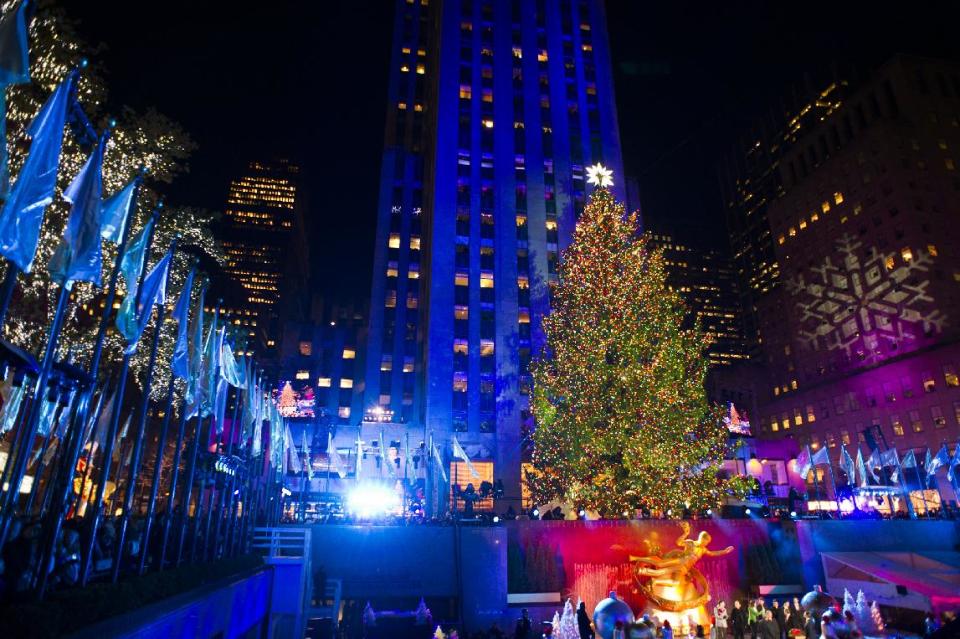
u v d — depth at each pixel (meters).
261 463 30.42
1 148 9.09
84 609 9.42
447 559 31.28
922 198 88.56
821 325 101.50
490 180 77.56
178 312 16.11
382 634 24.16
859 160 96.12
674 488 37.44
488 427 66.00
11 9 9.21
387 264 89.12
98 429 23.97
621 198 80.19
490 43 85.75
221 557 20.34
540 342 69.69
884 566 32.22
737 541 34.25
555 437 43.19
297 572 25.89
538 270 73.06
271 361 110.38
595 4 92.88
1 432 14.48
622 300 41.84
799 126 166.12
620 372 39.34
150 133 21.42
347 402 112.06
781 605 31.31
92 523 11.77
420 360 81.06
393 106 97.81
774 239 115.31
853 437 87.81
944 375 76.25
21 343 18.98
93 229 10.91
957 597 28.91
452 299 70.75
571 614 25.98
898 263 88.06
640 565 29.83
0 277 17.47
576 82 86.31
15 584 9.30
